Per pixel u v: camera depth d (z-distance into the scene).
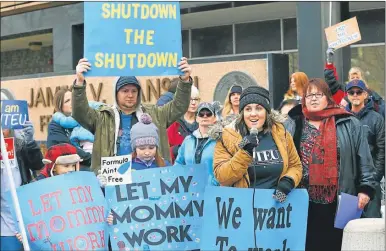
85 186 5.75
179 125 8.02
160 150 6.41
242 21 15.43
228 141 5.66
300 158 6.16
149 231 5.80
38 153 7.47
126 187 5.79
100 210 5.76
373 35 13.38
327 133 6.07
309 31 10.89
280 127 5.77
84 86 5.93
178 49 5.98
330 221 6.11
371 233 5.57
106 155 6.21
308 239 6.19
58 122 8.02
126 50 5.88
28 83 14.35
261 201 5.66
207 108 6.76
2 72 20.34
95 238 5.73
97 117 6.26
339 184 6.06
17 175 6.76
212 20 15.51
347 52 11.52
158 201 5.82
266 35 15.09
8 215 6.47
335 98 7.90
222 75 11.14
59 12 15.67
